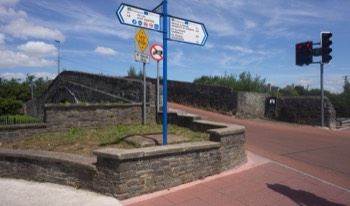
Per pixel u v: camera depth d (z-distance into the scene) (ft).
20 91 157.99
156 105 39.09
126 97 43.45
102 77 50.26
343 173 25.44
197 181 20.71
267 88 85.35
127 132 30.58
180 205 16.63
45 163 20.06
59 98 67.87
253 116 65.82
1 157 21.86
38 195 17.70
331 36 53.83
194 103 70.54
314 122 61.05
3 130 27.32
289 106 65.05
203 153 21.39
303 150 34.63
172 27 23.47
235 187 19.94
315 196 19.15
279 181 21.85
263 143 37.83
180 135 28.94
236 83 78.74
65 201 16.69
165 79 23.39
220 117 58.85
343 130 57.52
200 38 25.04
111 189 17.04
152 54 35.96
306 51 55.31
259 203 17.43
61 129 31.19
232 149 24.23
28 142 26.86
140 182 17.67
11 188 19.06
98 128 33.63
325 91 109.50
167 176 19.06
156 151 18.24
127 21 21.15
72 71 61.52
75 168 18.84
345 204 18.03
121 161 16.81
